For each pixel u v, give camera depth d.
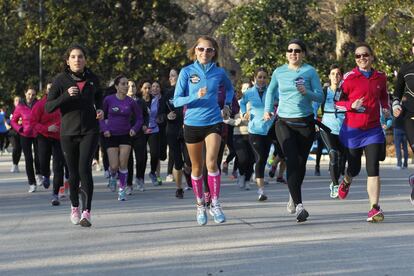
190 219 14.25
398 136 28.59
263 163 17.33
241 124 19.94
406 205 16.17
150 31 47.47
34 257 10.68
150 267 9.88
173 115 18.16
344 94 13.68
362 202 16.83
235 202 17.05
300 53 13.41
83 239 12.09
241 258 10.37
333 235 12.12
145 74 43.53
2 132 43.41
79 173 13.27
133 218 14.52
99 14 44.16
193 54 13.37
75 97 13.05
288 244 11.37
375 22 37.91
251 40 38.47
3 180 24.77
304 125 13.39
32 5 45.62
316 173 25.44
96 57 43.69
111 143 18.22
